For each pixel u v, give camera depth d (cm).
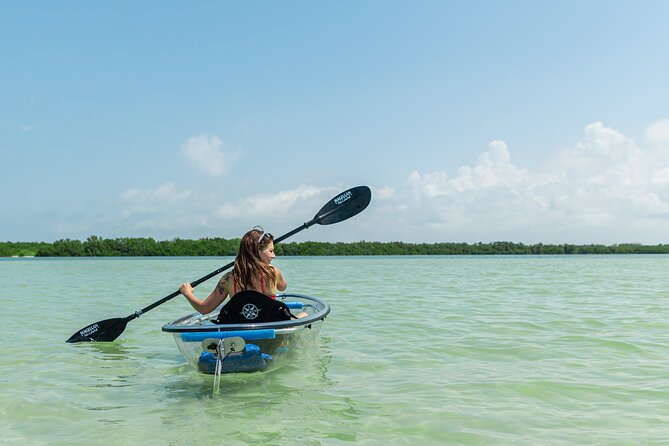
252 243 512
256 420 375
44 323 855
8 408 409
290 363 538
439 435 341
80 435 351
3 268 3412
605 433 341
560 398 418
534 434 341
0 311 1012
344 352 600
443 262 4769
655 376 481
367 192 809
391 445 326
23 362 571
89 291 1487
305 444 329
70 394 447
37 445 334
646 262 4559
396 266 3656
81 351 630
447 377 487
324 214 793
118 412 397
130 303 1153
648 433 339
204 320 645
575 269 2989
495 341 657
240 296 488
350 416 380
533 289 1456
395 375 497
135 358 591
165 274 2538
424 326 780
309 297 729
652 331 720
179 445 331
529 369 513
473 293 1330
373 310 973
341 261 5341
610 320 822
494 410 390
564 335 694
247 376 494
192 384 477
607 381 465
